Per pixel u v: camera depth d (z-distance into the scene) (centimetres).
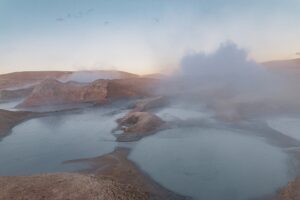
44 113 4150
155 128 2602
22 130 3077
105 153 1994
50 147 2305
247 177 1427
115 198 1116
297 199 1112
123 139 2339
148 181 1424
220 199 1228
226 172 1505
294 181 1275
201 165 1628
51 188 1190
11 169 1820
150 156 1833
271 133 2211
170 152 1900
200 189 1325
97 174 1486
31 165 1870
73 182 1241
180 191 1309
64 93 5475
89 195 1121
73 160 1897
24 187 1202
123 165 1666
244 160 1666
